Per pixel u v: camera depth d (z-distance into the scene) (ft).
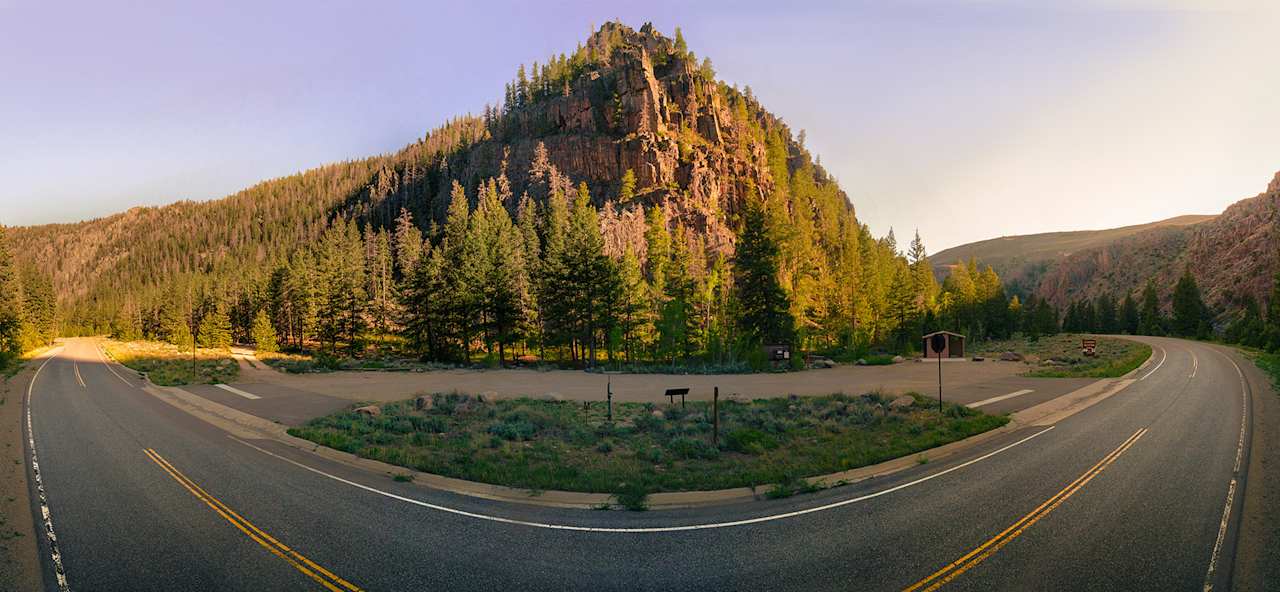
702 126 504.84
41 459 46.03
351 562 24.75
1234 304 381.60
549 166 448.65
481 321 205.26
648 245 327.67
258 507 32.86
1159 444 48.52
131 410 76.64
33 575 23.43
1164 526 28.66
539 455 46.11
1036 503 32.83
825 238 442.09
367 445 50.29
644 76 487.61
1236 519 29.48
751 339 167.94
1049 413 67.77
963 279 346.33
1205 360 143.13
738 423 60.44
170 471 41.83
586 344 187.52
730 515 31.45
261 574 23.45
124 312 463.83
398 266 389.19
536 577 23.26
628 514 31.83
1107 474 39.04
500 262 209.67
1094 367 131.44
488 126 597.11
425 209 552.00
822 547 26.45
